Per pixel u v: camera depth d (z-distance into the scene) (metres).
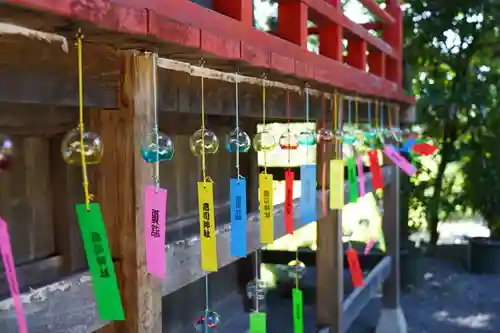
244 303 4.60
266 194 2.27
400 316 5.56
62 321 1.40
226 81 2.37
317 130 3.47
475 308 6.50
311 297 6.07
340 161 3.09
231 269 4.74
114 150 1.59
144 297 1.62
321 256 3.78
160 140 1.55
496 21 8.10
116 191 1.60
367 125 4.69
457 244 9.49
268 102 2.82
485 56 8.29
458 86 8.33
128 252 1.60
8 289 1.55
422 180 8.64
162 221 1.54
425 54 8.32
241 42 1.80
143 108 1.59
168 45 1.47
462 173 8.66
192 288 4.10
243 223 2.04
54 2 1.04
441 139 8.46
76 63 1.40
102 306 1.38
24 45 1.25
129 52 1.56
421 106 8.34
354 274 3.57
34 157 1.91
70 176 1.97
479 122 8.29
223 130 4.12
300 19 2.74
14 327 1.27
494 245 7.91
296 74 2.31
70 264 1.95
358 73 3.40
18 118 1.81
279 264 6.77
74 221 1.97
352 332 5.65
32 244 1.89
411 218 8.80
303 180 2.74
